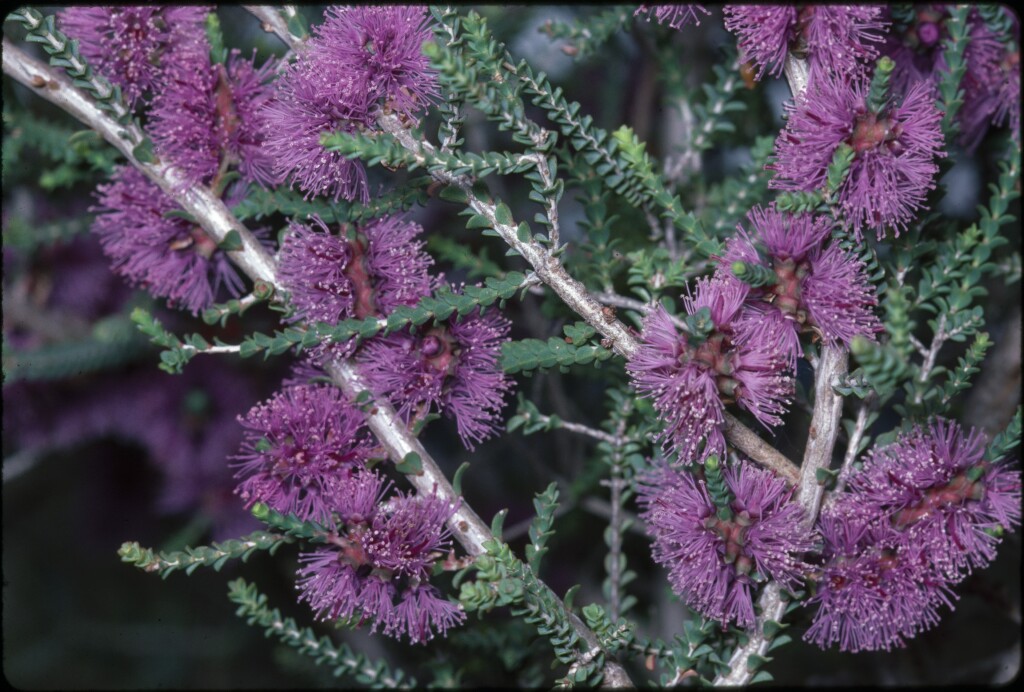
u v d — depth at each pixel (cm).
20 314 47
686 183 41
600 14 42
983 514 36
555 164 36
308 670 45
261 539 37
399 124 36
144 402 47
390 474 40
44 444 48
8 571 65
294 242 37
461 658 41
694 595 36
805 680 51
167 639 62
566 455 46
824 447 36
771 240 35
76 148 40
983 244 37
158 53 38
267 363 47
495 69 36
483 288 36
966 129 39
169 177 38
